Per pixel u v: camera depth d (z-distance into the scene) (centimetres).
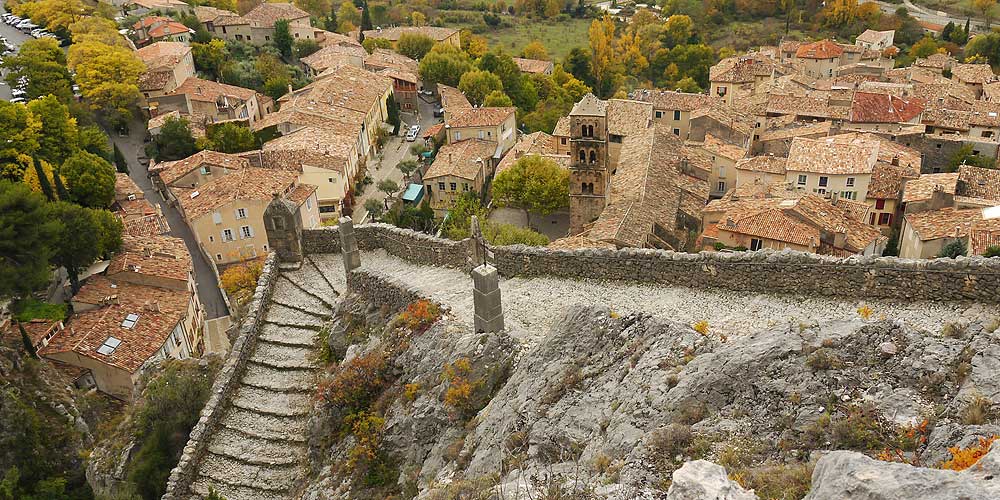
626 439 1392
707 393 1402
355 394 2211
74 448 3862
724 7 17425
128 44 11362
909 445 1176
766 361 1405
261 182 6875
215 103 9856
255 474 2159
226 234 6612
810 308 2034
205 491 2105
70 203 5653
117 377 4403
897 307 1956
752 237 4922
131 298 5041
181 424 2562
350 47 13112
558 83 13462
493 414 1792
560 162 7644
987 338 1333
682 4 17675
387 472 1978
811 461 1175
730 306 2125
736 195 6141
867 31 14462
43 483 3569
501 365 1994
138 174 8606
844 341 1398
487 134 9381
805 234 4791
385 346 2342
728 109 8869
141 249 5709
